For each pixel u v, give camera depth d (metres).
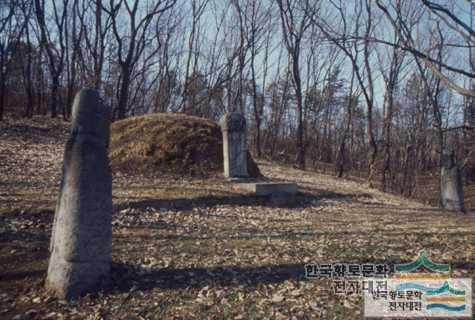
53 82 20.89
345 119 29.27
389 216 8.65
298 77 21.06
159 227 6.55
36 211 6.34
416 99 19.75
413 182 20.11
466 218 8.69
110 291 3.80
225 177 10.80
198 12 25.81
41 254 4.82
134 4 17.94
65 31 22.81
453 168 10.87
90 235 3.73
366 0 14.98
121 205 7.35
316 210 9.00
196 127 12.40
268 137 28.06
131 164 10.78
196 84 26.00
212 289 4.01
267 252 5.32
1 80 17.62
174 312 3.49
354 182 17.88
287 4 19.92
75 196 3.69
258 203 8.96
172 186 9.30
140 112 26.58
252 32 24.47
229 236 6.21
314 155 29.48
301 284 4.20
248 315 3.46
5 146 12.21
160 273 4.39
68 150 3.77
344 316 3.46
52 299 3.58
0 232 5.37
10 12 18.56
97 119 3.79
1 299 3.62
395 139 21.25
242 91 26.39
